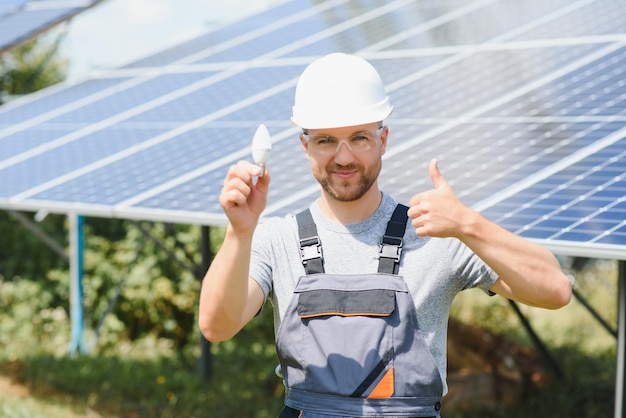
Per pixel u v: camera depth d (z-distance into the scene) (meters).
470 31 7.76
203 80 8.51
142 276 10.27
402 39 8.02
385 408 2.72
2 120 9.31
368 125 2.74
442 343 2.83
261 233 2.95
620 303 5.23
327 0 10.50
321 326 2.78
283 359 2.87
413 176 5.15
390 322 2.75
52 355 9.48
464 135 5.63
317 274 2.82
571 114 5.46
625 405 5.22
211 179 5.89
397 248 2.80
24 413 7.40
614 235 3.96
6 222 11.10
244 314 2.79
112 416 7.55
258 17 10.70
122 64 10.36
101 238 10.60
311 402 2.79
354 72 2.78
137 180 6.26
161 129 7.42
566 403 7.34
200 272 8.23
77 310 9.38
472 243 2.55
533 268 2.58
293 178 5.56
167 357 9.66
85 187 6.41
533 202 4.49
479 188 4.80
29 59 13.76
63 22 9.41
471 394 7.56
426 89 6.62
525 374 7.75
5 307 10.91
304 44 8.77
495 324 10.00
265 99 7.35
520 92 6.05
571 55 6.46
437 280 2.79
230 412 7.66
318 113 2.74
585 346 9.34
